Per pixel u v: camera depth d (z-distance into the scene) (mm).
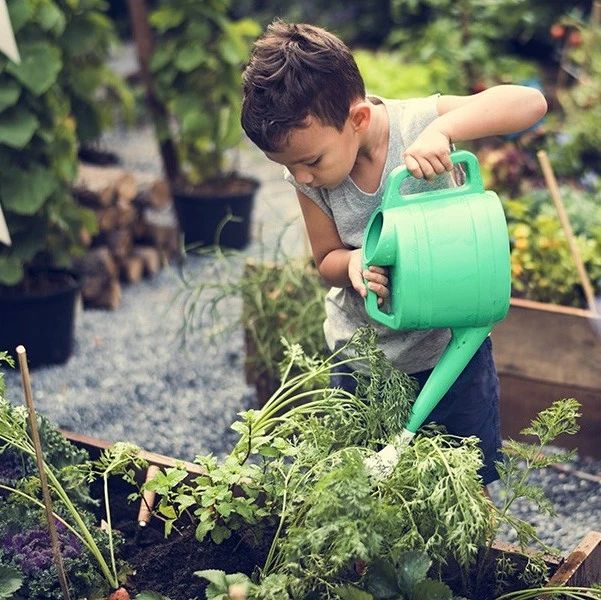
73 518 1796
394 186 1603
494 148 3627
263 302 2613
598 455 2527
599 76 3934
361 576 1642
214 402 2875
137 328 3287
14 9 2857
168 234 3729
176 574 1785
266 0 5648
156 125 3801
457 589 1745
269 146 1599
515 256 2787
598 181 3396
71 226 3133
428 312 1603
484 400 1911
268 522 1802
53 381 2992
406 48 4750
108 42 3477
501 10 4660
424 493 1548
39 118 2986
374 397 1690
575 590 1624
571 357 2463
